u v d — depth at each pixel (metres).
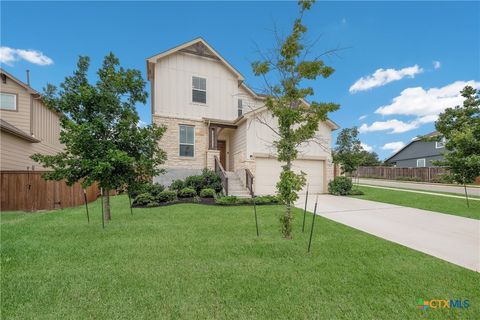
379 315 2.52
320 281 3.21
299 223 6.43
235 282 3.16
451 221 6.93
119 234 5.25
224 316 2.47
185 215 7.15
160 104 13.05
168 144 13.05
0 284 3.02
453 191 14.60
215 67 14.45
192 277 3.28
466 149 9.23
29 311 2.50
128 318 2.42
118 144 6.50
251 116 12.78
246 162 12.62
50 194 10.54
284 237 5.09
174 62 13.46
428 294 2.93
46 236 5.08
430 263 3.84
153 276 3.30
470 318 2.50
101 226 5.92
